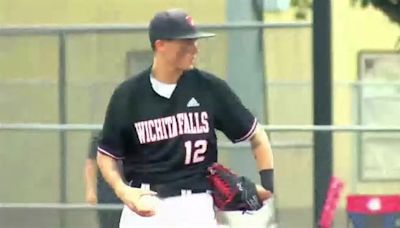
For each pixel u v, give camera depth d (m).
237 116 19.61
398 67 61.50
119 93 19.44
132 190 18.98
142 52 41.78
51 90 40.69
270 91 42.91
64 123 40.16
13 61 43.72
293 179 30.33
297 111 42.72
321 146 28.75
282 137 30.75
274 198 30.00
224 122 19.66
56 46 43.56
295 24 38.28
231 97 19.59
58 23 55.28
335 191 28.41
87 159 32.06
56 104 40.69
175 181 19.41
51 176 35.38
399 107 44.56
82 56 41.38
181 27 18.94
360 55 61.78
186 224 19.42
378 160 29.12
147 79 19.39
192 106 19.33
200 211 19.41
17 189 35.53
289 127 28.69
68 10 55.41
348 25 61.62
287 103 42.84
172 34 18.84
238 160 34.03
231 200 19.44
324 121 29.75
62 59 40.00
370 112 44.47
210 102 19.44
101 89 40.38
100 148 19.73
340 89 44.53
